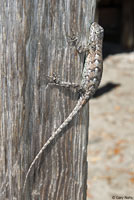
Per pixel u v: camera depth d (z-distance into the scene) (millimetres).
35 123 688
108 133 2137
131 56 3791
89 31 696
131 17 3928
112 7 4059
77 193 723
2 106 680
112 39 4160
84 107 708
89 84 710
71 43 684
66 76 689
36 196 706
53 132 695
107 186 1576
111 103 2670
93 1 688
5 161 691
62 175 711
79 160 717
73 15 679
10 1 659
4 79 674
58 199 715
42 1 665
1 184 696
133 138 2051
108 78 3240
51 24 673
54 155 705
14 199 700
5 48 667
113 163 1776
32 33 668
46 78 682
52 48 678
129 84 3070
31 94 681
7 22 662
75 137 710
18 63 671
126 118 2371
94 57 725
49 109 690
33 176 702
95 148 1938
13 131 686
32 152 694
